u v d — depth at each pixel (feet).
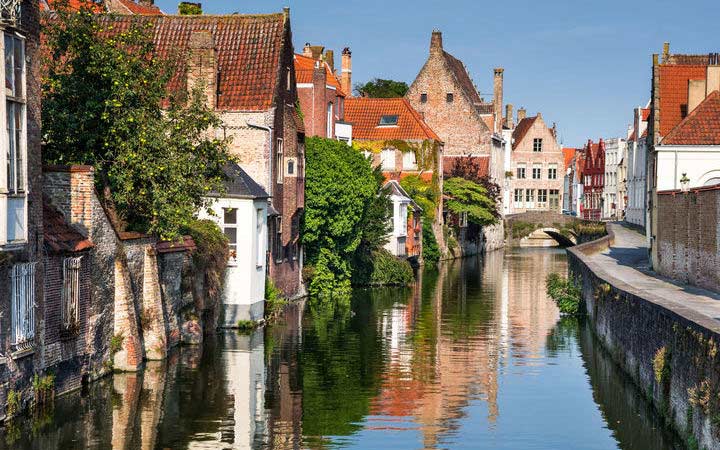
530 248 350.43
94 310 80.94
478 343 114.62
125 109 91.30
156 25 144.77
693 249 119.34
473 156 312.50
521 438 71.20
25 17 67.41
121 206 91.50
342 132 230.68
